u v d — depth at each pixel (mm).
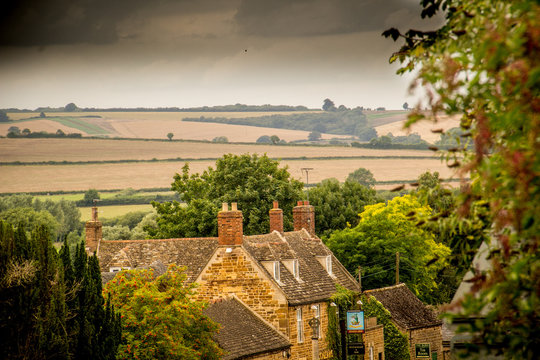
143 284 61562
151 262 88188
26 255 48688
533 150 16734
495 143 19828
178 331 59594
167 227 122562
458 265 22859
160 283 62500
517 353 19484
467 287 39281
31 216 199250
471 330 19172
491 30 17750
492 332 19547
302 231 98562
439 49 22734
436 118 18812
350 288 93625
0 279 46156
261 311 79188
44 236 49688
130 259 89125
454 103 18641
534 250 18281
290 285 81875
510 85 17016
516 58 16609
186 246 88688
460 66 18688
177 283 62250
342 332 84750
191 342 62125
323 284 87688
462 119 22281
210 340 63156
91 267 54094
